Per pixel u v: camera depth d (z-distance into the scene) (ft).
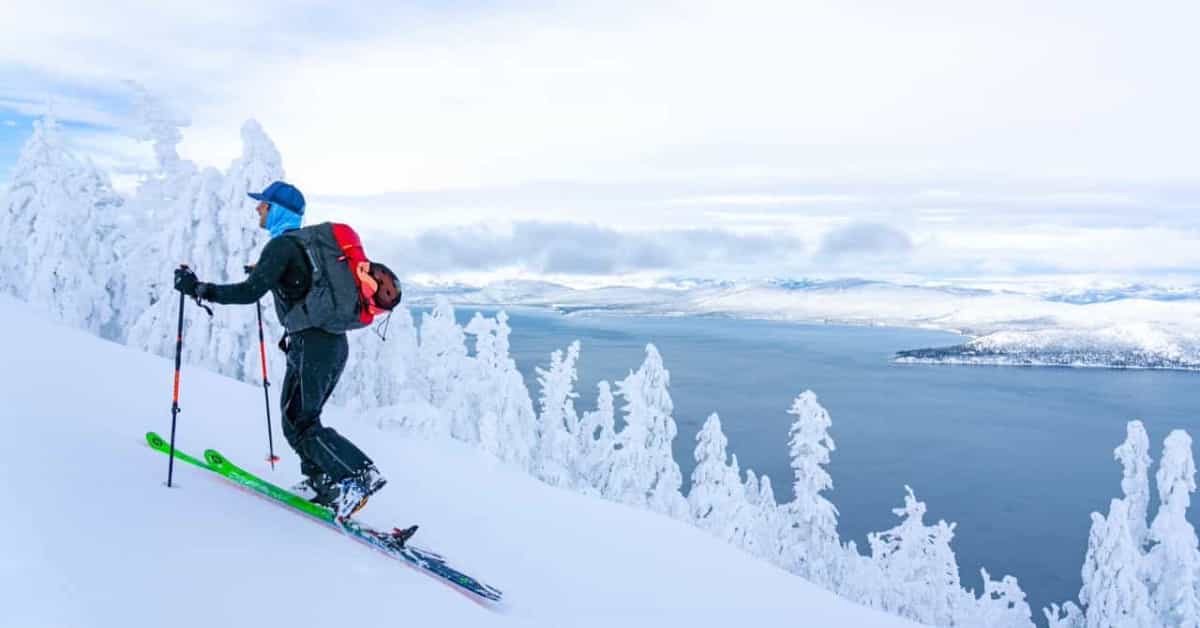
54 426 14.21
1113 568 104.01
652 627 15.84
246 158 67.00
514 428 89.51
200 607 8.61
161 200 77.00
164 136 76.33
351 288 13.64
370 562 12.65
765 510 119.85
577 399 543.80
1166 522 101.96
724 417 519.19
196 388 25.55
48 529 9.06
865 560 114.52
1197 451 510.99
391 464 25.20
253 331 66.33
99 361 24.76
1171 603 101.60
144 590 8.48
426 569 13.74
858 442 486.38
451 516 20.57
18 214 75.56
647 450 115.55
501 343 91.09
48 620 6.98
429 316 76.28
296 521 13.51
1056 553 273.95
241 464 17.84
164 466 14.05
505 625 12.55
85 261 76.28
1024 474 403.13
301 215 14.56
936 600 113.80
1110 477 397.80
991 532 298.35
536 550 19.48
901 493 355.15
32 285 72.64
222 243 67.72
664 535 25.76
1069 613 115.65
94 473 12.00
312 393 14.07
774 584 23.34
